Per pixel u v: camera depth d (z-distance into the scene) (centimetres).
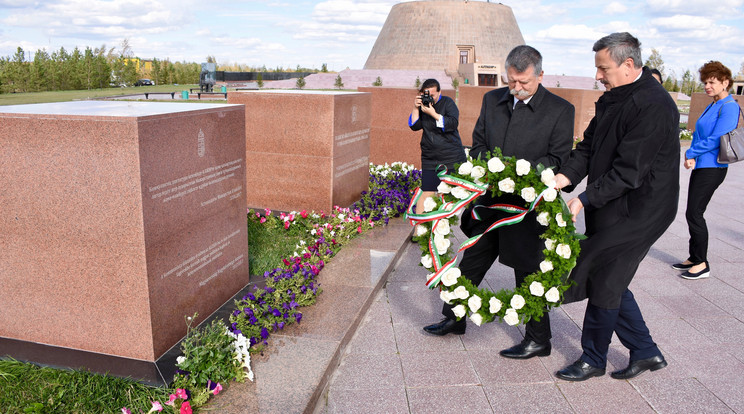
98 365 301
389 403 300
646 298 457
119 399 270
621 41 283
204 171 346
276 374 303
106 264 298
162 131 297
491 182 317
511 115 350
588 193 298
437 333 381
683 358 354
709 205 821
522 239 330
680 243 622
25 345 320
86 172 285
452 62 6431
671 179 292
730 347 369
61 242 300
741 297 460
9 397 265
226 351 297
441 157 567
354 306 400
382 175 866
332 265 491
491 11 6675
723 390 316
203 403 272
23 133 287
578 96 1600
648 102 280
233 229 397
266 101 644
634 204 296
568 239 294
